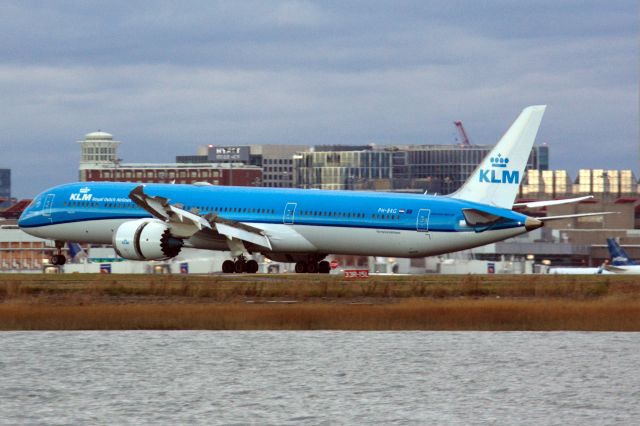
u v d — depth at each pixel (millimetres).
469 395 123875
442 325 151250
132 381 129625
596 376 131875
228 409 118062
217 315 152250
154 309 153500
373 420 114000
